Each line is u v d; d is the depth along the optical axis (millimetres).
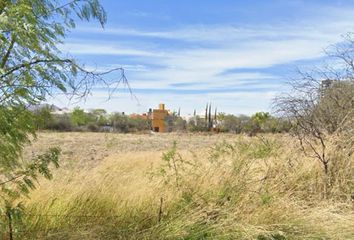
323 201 6316
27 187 4598
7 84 3879
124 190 6012
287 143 7734
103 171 7438
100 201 5609
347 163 6953
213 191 6000
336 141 7227
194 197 5879
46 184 5758
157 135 53500
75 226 5172
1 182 4207
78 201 5523
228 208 5648
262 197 5746
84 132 42281
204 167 6742
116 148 28484
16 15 3598
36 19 3887
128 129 50844
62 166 7871
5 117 3809
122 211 5539
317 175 6832
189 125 69938
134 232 5168
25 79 3906
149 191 6027
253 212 5578
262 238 5113
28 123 4094
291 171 6844
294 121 7910
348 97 7996
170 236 5070
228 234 5059
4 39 3635
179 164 7559
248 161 6719
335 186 6645
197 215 5445
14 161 4062
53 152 4473
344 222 5547
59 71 4094
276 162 6961
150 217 5527
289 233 5230
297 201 6148
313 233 5262
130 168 9781
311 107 7934
